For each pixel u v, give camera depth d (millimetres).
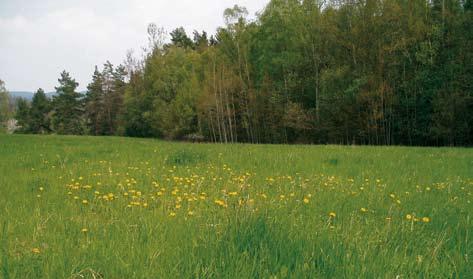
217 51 50750
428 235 4102
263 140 45750
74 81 94188
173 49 61312
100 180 7531
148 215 4551
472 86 30094
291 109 39188
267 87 43406
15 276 2658
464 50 30688
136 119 65500
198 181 6863
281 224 3656
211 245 3176
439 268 3000
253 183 7184
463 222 4582
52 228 4082
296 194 6203
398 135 36000
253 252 3084
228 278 2619
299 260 2895
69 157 11984
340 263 2904
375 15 36250
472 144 31844
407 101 33875
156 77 59250
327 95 36875
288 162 10773
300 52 41531
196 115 51906
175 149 15875
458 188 7180
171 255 3100
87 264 2867
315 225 4008
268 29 44562
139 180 7633
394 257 3133
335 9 39469
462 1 34438
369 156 12719
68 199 5816
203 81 50906
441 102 30719
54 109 95312
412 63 34188
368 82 34656
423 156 13156
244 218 3617
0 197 5875
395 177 8516
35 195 6121
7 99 74250
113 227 4039
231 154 13000
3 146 17062
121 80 88938
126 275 2727
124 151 14664
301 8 41938
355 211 5055
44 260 2959
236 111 48000
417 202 5867
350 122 36188
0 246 3357
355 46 36844
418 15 34625
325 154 13312
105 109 89000
